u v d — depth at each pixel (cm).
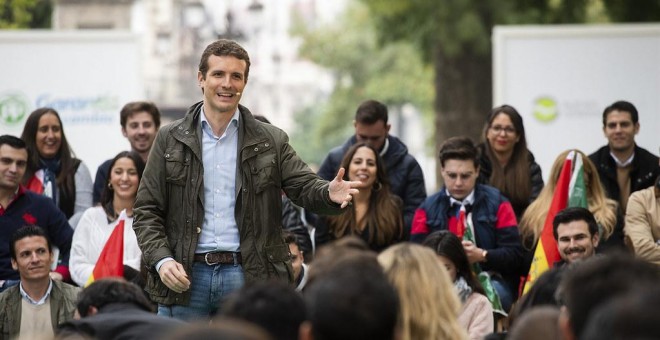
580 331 501
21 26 2239
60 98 1562
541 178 1152
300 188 793
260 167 790
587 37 1569
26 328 959
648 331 404
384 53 4547
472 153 1055
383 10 2531
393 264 619
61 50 1564
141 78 1567
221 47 788
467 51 2502
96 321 632
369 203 1076
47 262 962
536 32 1573
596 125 1568
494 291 988
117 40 1564
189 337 401
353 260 584
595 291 496
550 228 986
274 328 505
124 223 1007
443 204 1059
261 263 787
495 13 2464
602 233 1030
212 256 784
